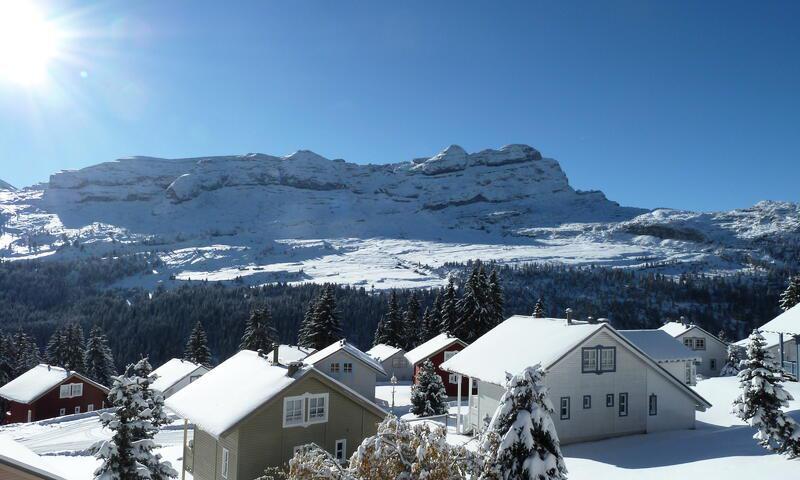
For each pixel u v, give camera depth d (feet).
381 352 250.57
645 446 90.33
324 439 74.18
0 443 45.68
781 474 63.67
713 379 159.84
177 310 469.16
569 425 94.79
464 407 160.35
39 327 480.23
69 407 205.36
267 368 79.77
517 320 119.75
